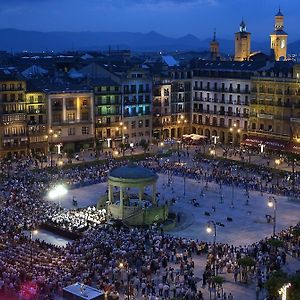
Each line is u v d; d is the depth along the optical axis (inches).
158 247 3784.5
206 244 3900.1
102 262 3430.1
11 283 3036.4
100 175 6003.9
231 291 3262.8
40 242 3860.7
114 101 7824.8
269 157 7096.5
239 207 5068.9
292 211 4945.9
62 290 2962.6
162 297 3110.2
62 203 5059.1
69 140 7445.9
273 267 3472.0
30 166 6397.6
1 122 6904.5
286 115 7391.7
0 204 4660.4
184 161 6958.7
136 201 4987.7
